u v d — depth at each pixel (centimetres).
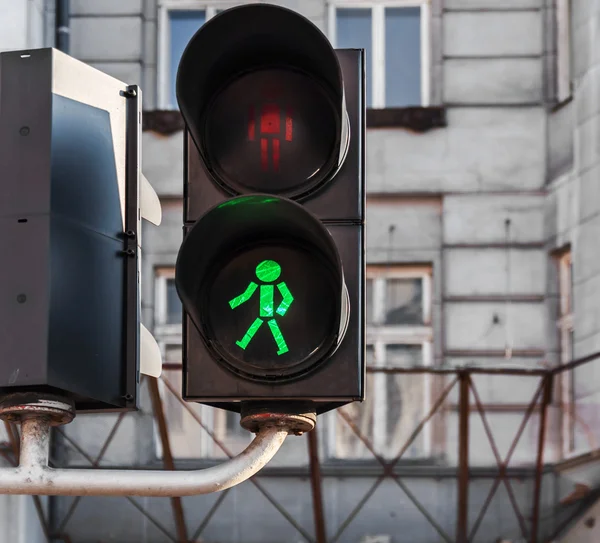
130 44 1948
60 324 390
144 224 1897
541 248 1873
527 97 1917
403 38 1956
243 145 412
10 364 382
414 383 1800
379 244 1891
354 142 415
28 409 382
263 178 411
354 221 408
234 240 397
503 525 1775
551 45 1925
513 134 1906
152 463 1778
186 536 1800
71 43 1942
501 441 1781
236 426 1803
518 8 1947
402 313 1869
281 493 1805
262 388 393
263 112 414
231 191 410
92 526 1816
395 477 1778
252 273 396
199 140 410
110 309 404
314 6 1956
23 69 412
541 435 1745
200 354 396
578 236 1827
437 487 1795
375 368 1709
